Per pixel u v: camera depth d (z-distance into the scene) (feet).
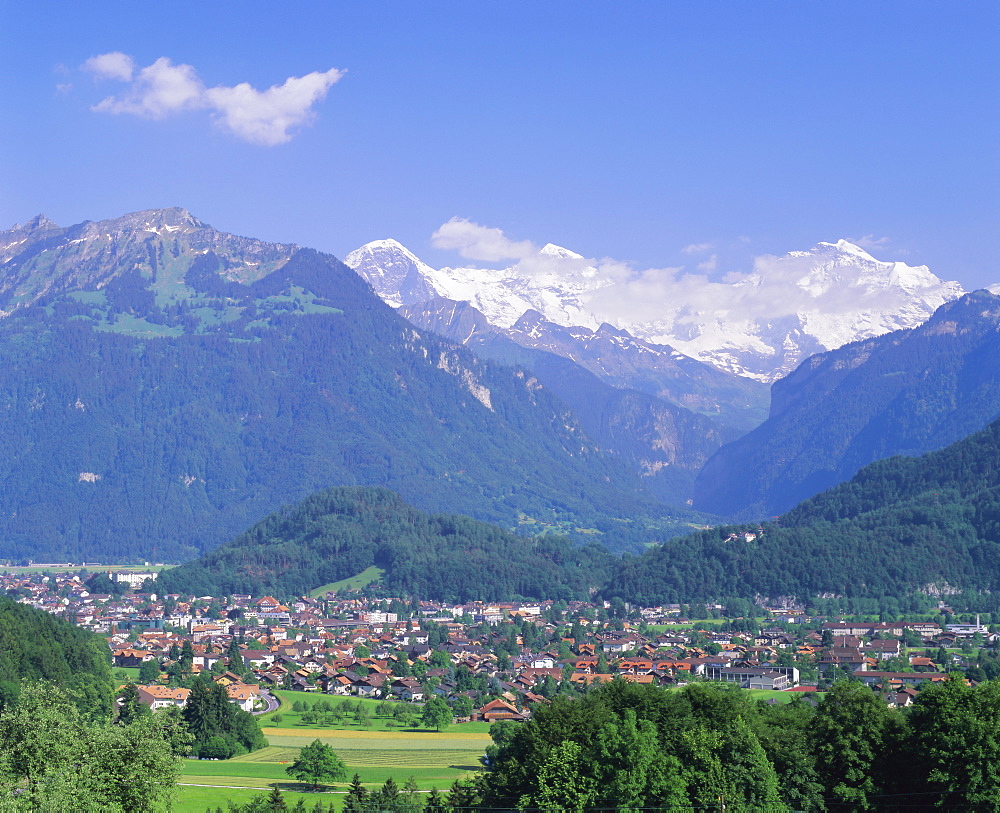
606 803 525.75
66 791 438.40
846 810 546.26
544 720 612.29
